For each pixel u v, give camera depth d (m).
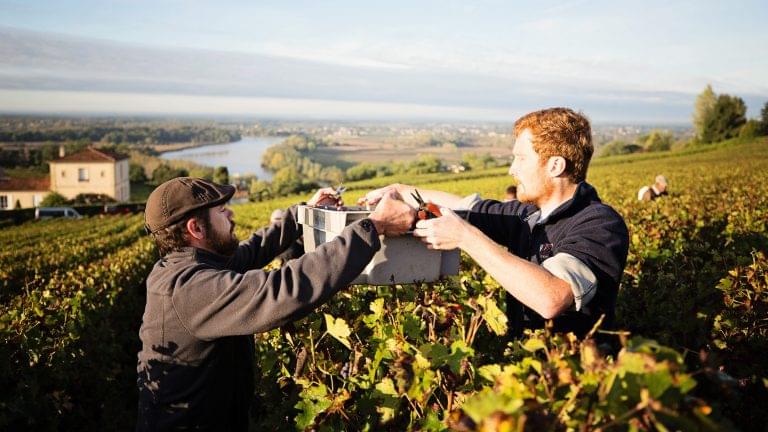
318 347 2.15
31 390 4.05
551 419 1.05
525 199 2.31
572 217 2.12
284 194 71.69
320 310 2.31
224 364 2.01
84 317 5.36
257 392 2.79
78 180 80.00
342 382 2.13
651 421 1.03
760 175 24.19
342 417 1.96
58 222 40.03
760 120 79.75
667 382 1.02
